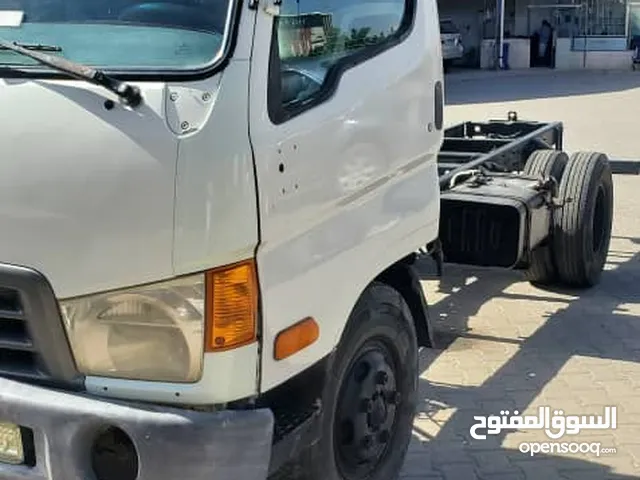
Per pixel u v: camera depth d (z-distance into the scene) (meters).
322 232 3.18
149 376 2.81
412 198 3.85
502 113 19.73
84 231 2.72
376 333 3.69
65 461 2.81
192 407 2.81
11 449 2.89
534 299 7.06
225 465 2.79
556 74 30.42
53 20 3.06
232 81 2.77
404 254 3.82
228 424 2.79
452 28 32.53
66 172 2.72
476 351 5.99
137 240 2.71
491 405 5.15
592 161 7.07
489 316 6.67
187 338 2.76
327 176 3.17
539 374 5.61
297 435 3.19
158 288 2.73
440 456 4.56
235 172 2.72
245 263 2.80
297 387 3.32
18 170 2.75
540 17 34.00
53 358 2.82
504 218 6.04
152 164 2.67
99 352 2.81
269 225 2.85
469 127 8.88
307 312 3.11
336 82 3.30
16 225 2.77
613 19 32.84
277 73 2.92
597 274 7.33
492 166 7.27
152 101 2.71
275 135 2.88
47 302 2.78
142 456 2.74
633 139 15.42
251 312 2.83
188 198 2.68
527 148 7.85
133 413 2.74
